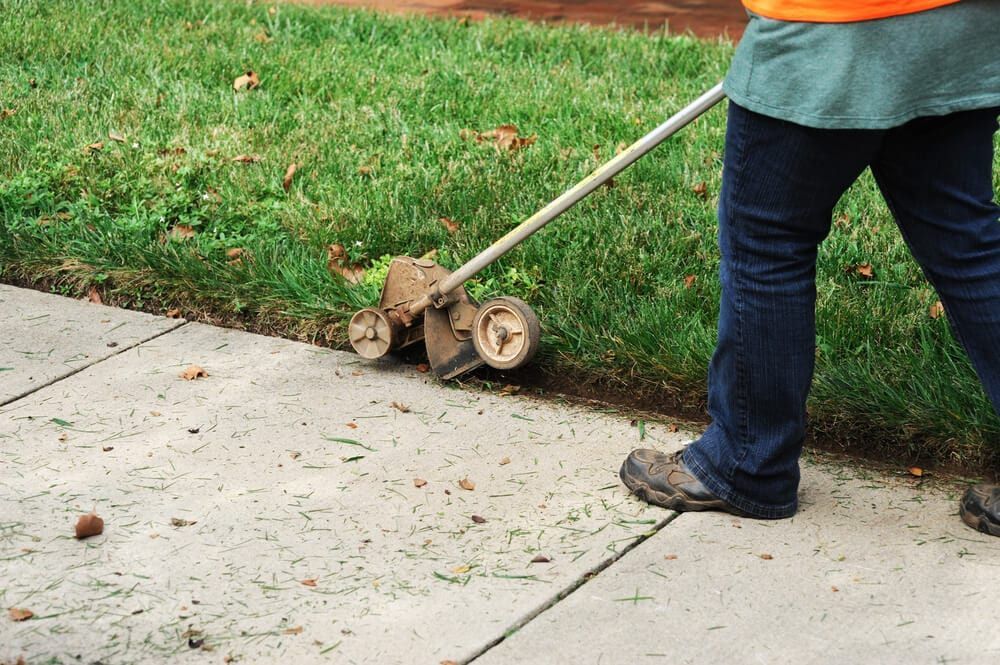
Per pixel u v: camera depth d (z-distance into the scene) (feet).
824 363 15.78
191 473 14.78
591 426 15.44
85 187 19.22
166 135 20.44
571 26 27.43
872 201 18.48
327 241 18.04
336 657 13.12
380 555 13.94
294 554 13.96
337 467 14.87
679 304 16.74
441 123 21.11
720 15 30.09
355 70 22.93
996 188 18.56
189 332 16.84
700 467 14.38
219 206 18.78
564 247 17.80
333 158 19.89
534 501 14.49
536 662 13.08
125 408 15.60
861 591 13.60
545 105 21.53
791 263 13.87
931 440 14.97
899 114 13.33
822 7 13.25
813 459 15.02
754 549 13.99
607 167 15.23
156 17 26.48
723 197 13.97
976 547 13.98
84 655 13.12
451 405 15.71
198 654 13.15
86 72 22.74
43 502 14.43
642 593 13.60
